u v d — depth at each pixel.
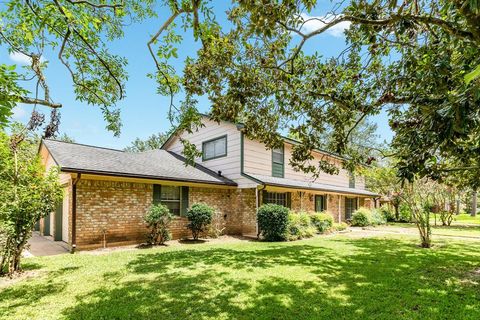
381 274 5.97
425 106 3.08
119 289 4.96
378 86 5.45
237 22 4.26
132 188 10.25
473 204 26.53
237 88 5.37
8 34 4.85
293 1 3.39
